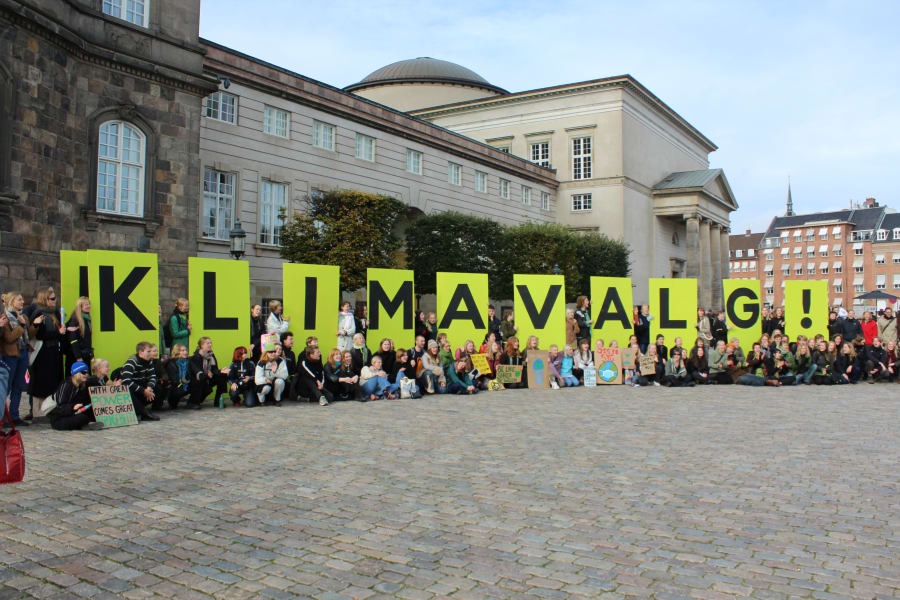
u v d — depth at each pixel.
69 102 19.11
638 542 6.39
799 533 6.66
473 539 6.44
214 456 9.87
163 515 7.09
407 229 37.78
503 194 52.94
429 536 6.51
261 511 7.25
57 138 18.62
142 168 21.22
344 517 7.08
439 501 7.66
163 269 21.58
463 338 20.53
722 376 21.41
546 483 8.47
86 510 7.22
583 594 5.26
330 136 37.16
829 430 12.45
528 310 21.02
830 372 21.50
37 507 7.28
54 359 12.57
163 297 21.52
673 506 7.53
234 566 5.76
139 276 14.72
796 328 23.69
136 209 21.12
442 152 45.75
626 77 57.91
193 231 22.56
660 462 9.66
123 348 14.50
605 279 22.16
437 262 37.00
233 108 31.61
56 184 18.61
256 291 32.12
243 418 13.55
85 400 12.13
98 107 20.03
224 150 30.81
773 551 6.18
